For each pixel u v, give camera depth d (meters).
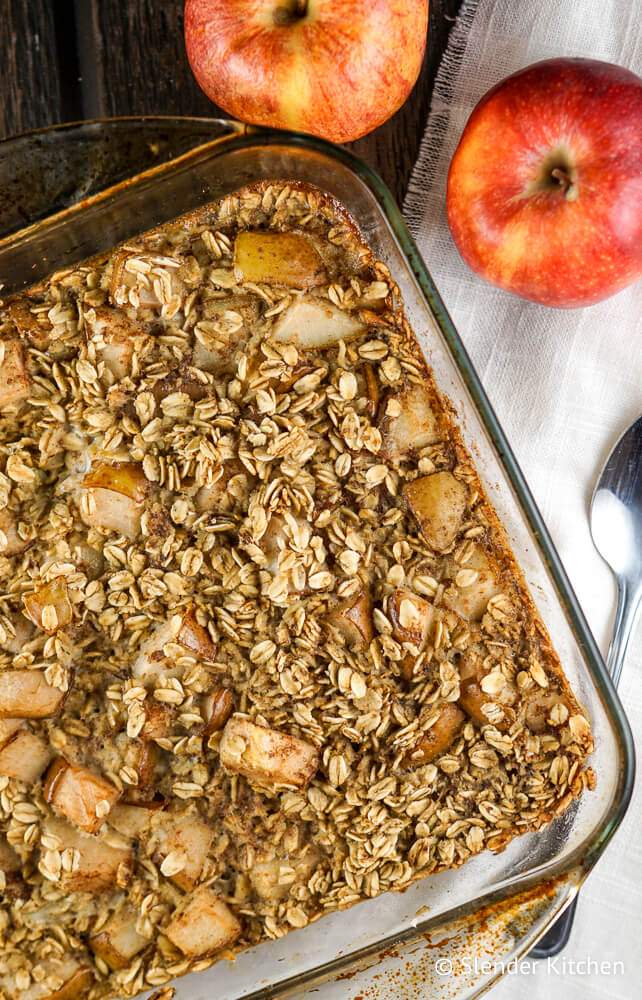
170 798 0.66
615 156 0.64
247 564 0.65
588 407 0.70
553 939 0.69
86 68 0.71
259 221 0.67
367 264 0.66
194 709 0.65
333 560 0.65
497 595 0.66
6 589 0.66
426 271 0.65
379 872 0.65
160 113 0.71
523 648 0.66
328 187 0.66
